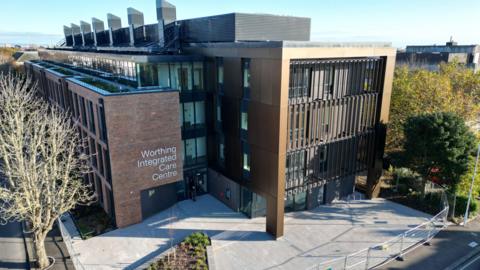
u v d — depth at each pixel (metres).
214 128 28.88
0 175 30.94
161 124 24.16
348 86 25.55
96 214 26.47
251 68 22.95
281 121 21.41
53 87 38.12
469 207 26.05
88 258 20.97
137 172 24.06
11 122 23.41
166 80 26.31
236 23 26.34
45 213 21.14
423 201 28.86
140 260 20.78
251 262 20.59
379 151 28.95
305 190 25.39
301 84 22.78
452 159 25.28
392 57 27.19
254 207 26.08
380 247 22.11
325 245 22.55
